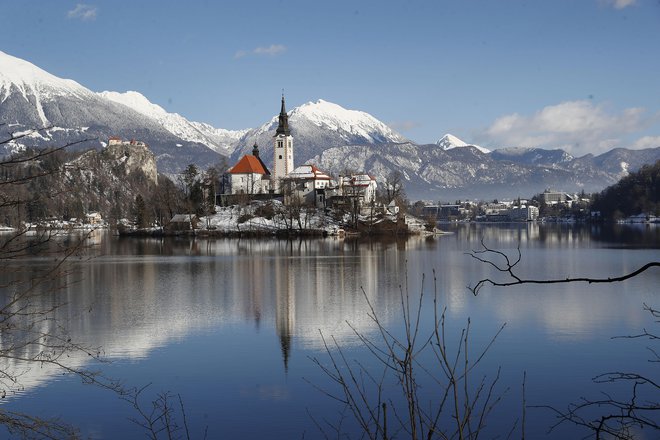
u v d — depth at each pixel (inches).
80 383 1227.2
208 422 1047.6
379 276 3085.6
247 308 2170.3
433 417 1050.1
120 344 1590.8
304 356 1466.5
